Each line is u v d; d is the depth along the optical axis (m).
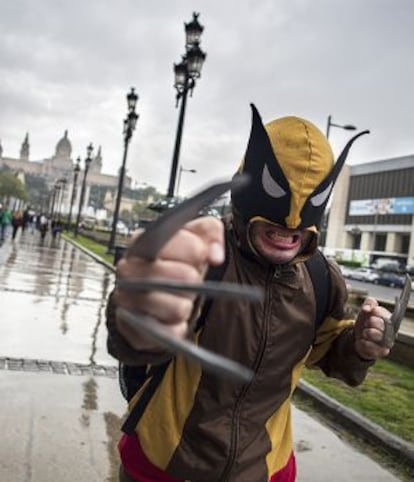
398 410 5.81
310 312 1.85
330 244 98.94
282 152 1.67
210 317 1.73
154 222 0.92
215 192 0.92
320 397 6.00
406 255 85.38
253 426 1.78
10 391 5.42
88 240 51.62
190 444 1.75
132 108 26.55
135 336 1.05
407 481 4.39
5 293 11.51
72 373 6.27
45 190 170.75
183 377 1.78
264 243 1.71
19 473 3.85
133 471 1.84
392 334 1.82
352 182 97.44
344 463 4.61
